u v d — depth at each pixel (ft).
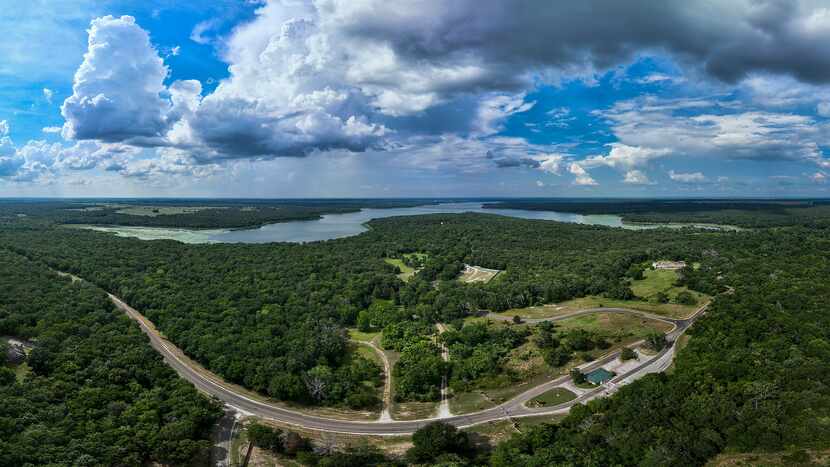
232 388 453.58
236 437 372.99
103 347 466.29
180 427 340.39
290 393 424.46
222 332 542.98
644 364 464.65
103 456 306.55
